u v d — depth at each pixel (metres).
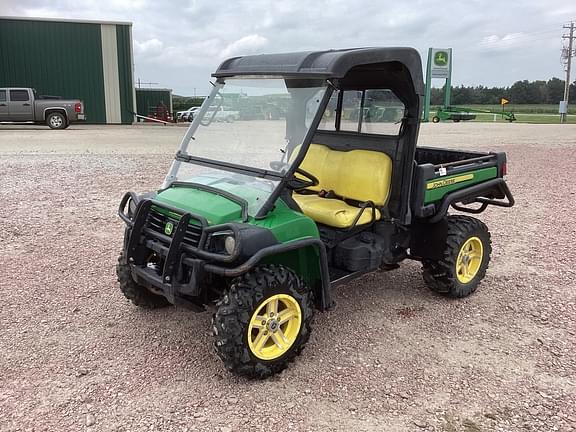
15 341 3.84
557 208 8.27
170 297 3.39
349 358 3.74
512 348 3.91
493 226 7.18
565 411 3.18
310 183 3.71
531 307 4.61
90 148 14.71
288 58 3.66
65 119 21.80
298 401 3.24
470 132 23.81
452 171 4.52
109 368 3.53
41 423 2.97
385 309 4.54
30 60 26.39
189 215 3.35
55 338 3.90
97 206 7.71
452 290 4.62
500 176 5.14
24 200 7.97
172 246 3.32
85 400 3.19
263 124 3.73
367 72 4.13
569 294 4.89
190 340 3.92
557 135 22.36
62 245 5.93
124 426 2.97
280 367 3.49
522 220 7.52
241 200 3.43
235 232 3.13
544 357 3.79
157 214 3.66
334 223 3.97
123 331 4.03
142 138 18.42
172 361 3.64
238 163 3.78
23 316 4.22
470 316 4.43
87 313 4.31
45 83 26.83
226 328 3.22
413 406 3.21
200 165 3.94
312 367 3.62
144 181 9.66
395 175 4.25
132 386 3.34
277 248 3.23
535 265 5.65
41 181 9.43
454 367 3.65
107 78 27.64
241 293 3.27
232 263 3.19
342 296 4.80
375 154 4.29
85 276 5.07
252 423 3.03
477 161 4.87
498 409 3.19
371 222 4.18
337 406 3.20
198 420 3.04
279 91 3.64
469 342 3.99
